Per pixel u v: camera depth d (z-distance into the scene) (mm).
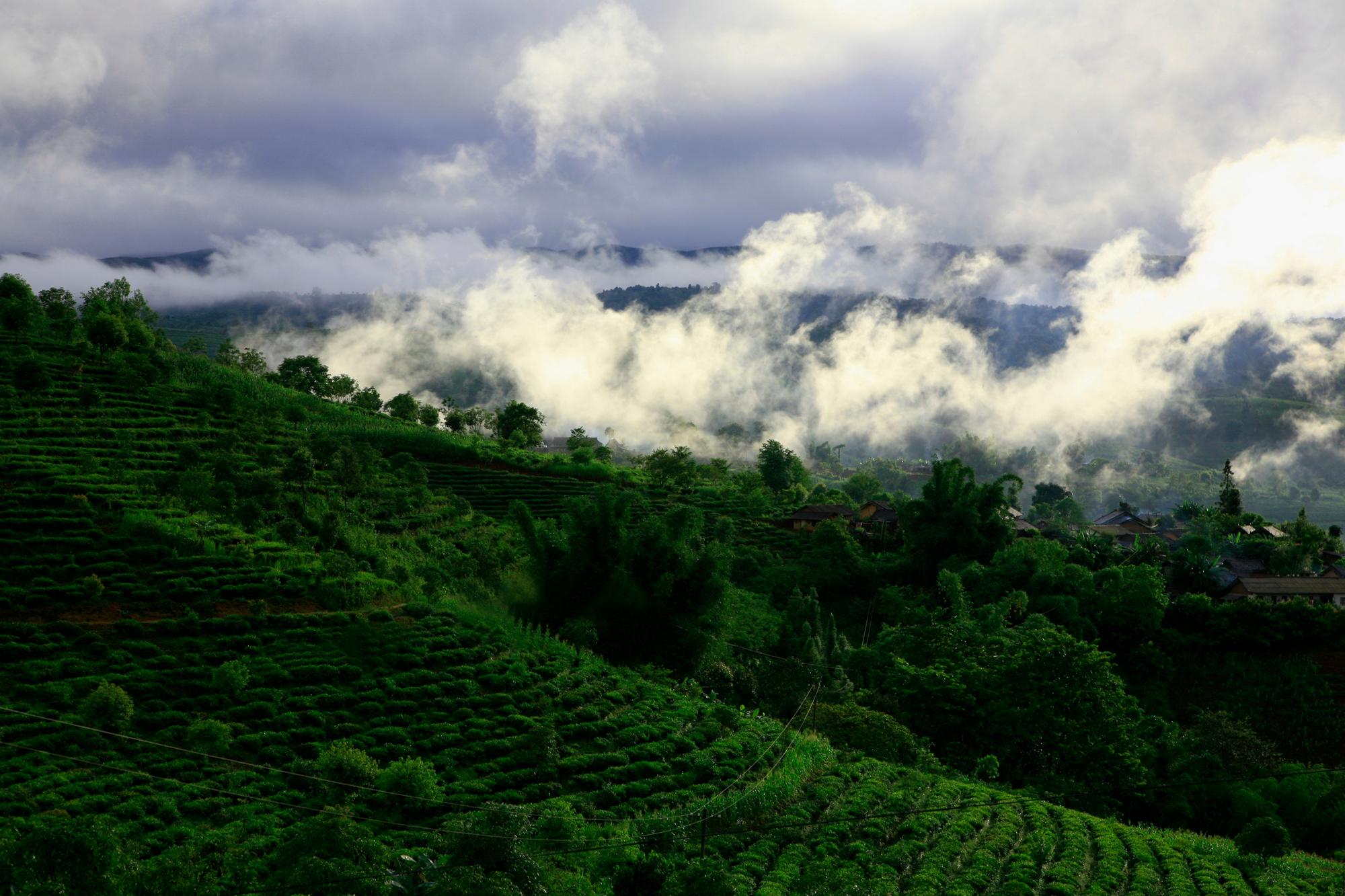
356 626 55781
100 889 26891
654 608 68688
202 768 40938
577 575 69062
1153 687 83750
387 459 104875
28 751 39531
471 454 122438
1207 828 59219
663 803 45312
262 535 67312
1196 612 90312
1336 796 58812
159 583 55969
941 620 91500
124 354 105000
